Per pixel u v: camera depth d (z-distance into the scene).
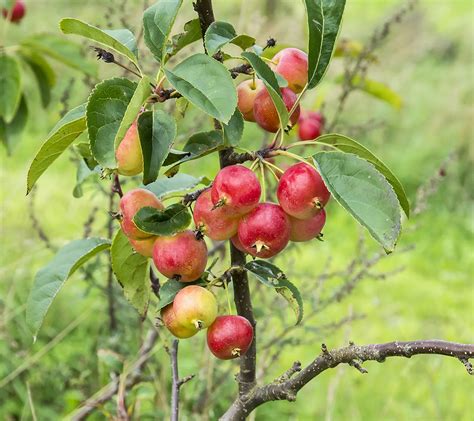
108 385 1.44
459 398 2.07
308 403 2.03
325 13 0.95
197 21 0.98
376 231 0.88
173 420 1.07
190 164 2.27
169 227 0.93
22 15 1.67
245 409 1.00
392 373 2.17
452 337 2.53
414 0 1.69
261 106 0.97
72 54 1.48
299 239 0.94
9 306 1.86
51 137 0.93
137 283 1.03
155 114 0.91
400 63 4.57
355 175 0.89
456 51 4.89
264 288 1.71
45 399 1.81
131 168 0.92
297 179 0.90
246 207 0.90
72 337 1.95
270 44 1.00
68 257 1.05
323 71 0.95
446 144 4.02
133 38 0.97
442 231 3.55
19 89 1.44
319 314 2.38
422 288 2.95
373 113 4.08
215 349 0.94
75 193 1.14
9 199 2.45
